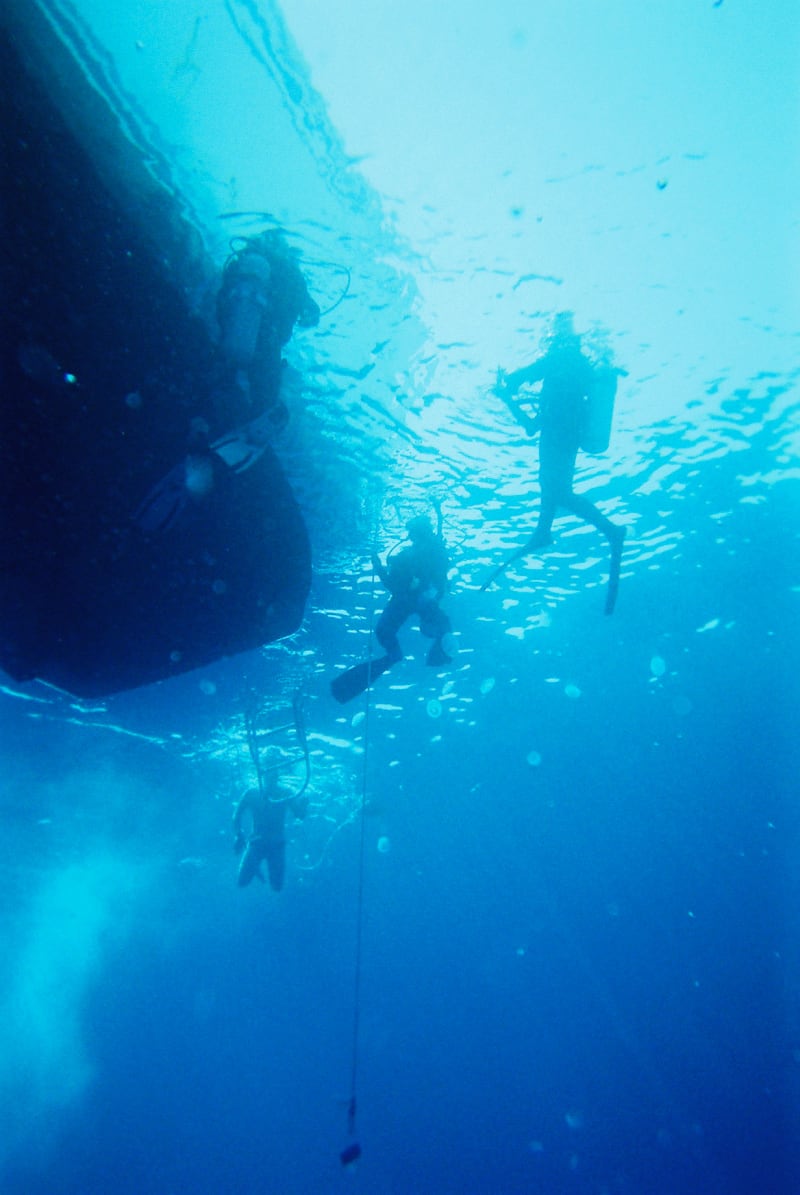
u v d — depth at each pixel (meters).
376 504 9.98
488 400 8.59
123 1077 45.72
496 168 6.21
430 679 16.30
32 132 4.59
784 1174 28.70
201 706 15.01
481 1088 38.59
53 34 4.50
